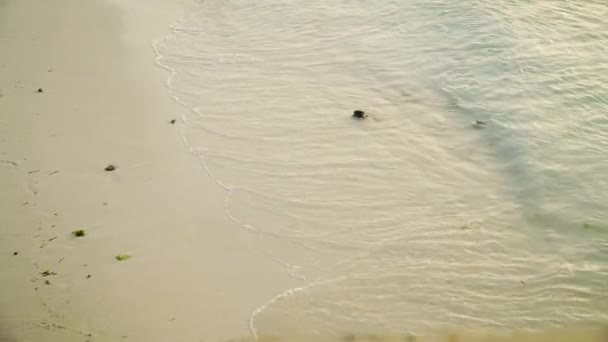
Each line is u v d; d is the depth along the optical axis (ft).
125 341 19.79
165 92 33.73
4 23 41.47
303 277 22.53
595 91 33.19
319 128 31.07
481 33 38.58
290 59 37.27
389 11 42.19
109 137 29.78
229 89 34.24
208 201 25.99
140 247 23.52
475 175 27.81
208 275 22.40
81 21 41.81
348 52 37.76
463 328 20.74
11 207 25.20
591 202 26.08
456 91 33.71
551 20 40.14
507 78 34.45
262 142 29.94
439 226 25.03
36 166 27.63
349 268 22.99
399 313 21.25
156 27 41.22
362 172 28.07
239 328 20.42
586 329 20.67
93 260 22.82
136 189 26.48
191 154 28.84
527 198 26.43
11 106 32.07
